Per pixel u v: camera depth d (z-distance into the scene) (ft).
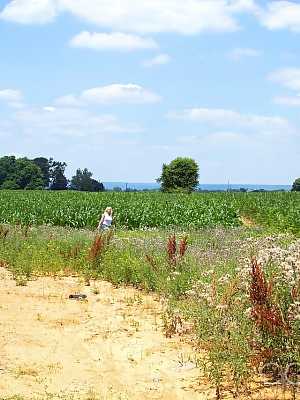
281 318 22.06
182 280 37.55
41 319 32.89
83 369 24.77
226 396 21.52
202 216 111.75
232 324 24.17
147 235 77.82
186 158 274.57
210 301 26.71
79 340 28.99
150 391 22.35
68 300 38.27
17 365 24.86
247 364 23.03
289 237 50.52
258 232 82.07
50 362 25.49
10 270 49.19
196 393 22.07
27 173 411.34
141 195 194.39
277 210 120.26
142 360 25.98
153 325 31.81
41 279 45.83
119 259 47.19
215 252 49.32
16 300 37.78
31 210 118.62
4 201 144.05
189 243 60.29
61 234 69.62
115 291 41.57
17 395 21.27
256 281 22.75
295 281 23.66
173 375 24.06
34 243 57.98
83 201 142.20
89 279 45.73
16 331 30.14
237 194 201.26
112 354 26.86
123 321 32.71
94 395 21.79
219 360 22.48
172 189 270.26
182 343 28.37
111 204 126.21
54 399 21.21
